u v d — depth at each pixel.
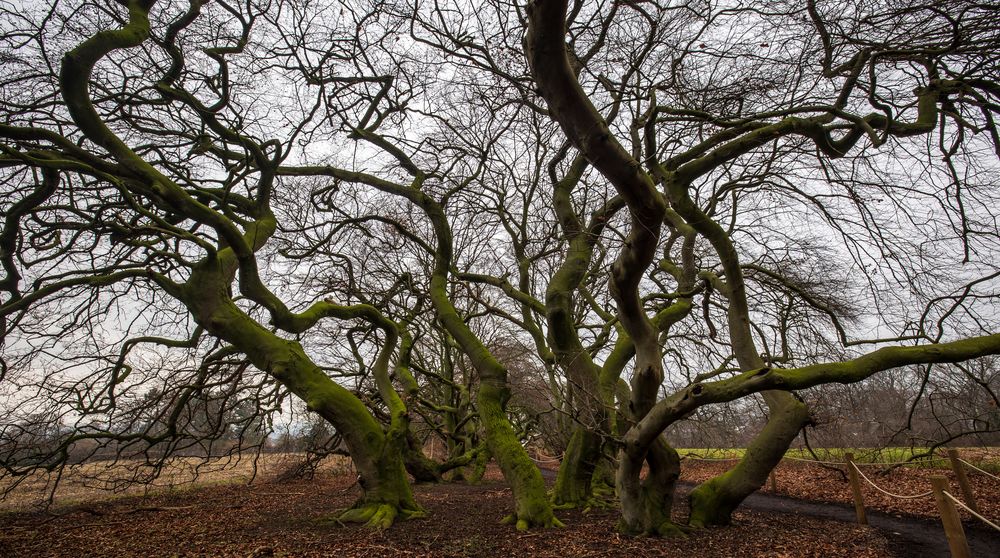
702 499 8.83
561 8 4.04
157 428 14.24
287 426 15.11
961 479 9.97
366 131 11.49
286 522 9.84
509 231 13.22
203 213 7.89
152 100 9.29
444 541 7.87
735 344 8.69
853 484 9.55
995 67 6.78
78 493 15.93
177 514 11.55
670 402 6.74
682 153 9.02
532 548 7.40
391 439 9.68
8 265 8.47
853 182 8.48
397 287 13.82
